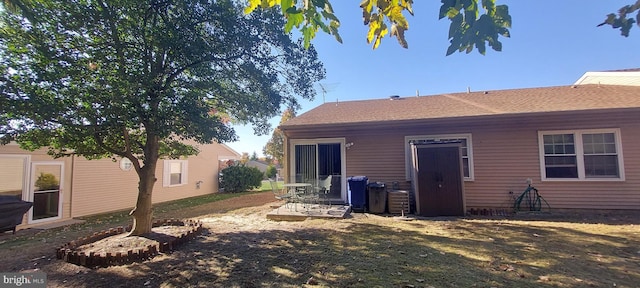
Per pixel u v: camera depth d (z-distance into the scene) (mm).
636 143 7719
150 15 5398
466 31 1655
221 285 3736
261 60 6145
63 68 4742
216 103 6609
